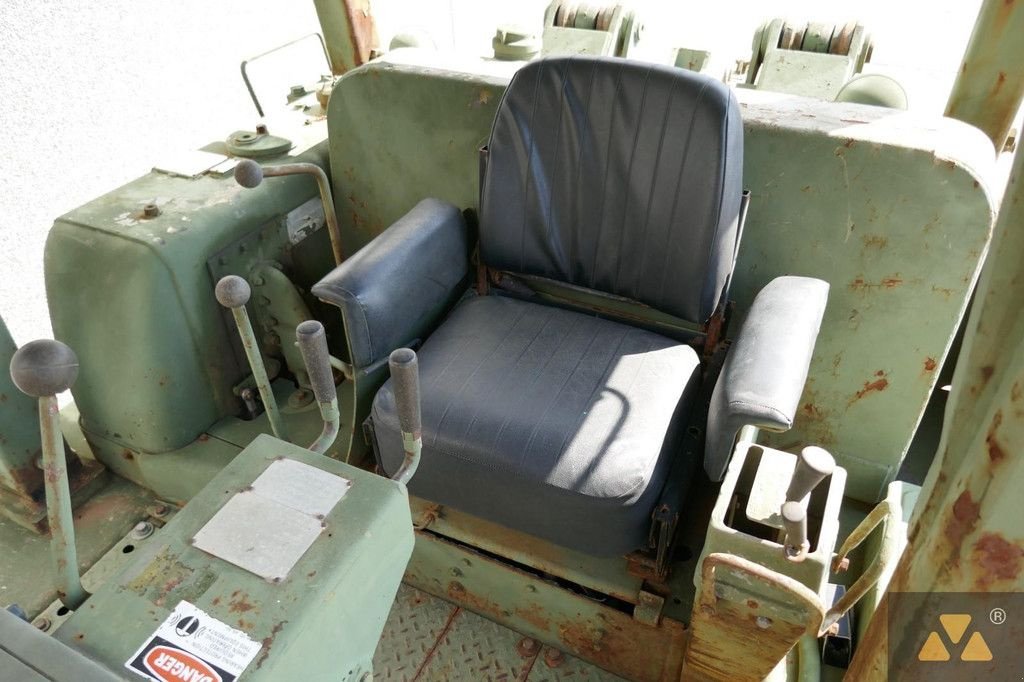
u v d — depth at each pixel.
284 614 0.79
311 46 2.95
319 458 0.96
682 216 1.40
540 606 1.51
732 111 1.32
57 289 1.62
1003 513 0.67
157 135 2.43
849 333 1.53
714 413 1.19
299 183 1.85
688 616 1.35
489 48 3.87
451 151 1.75
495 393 1.39
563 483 1.25
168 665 0.76
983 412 0.72
